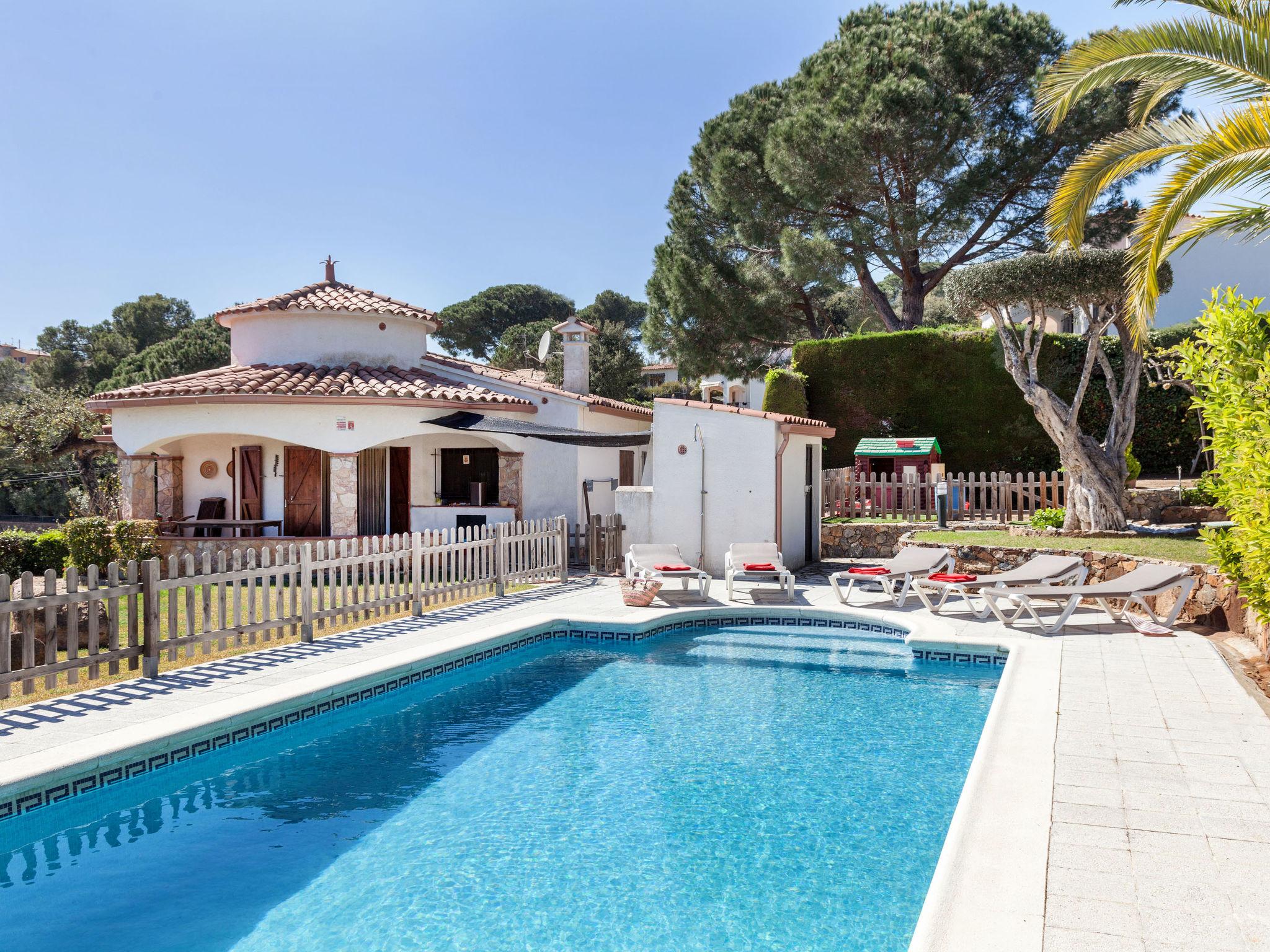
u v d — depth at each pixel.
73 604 7.37
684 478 15.98
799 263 26.16
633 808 5.72
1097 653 8.70
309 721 7.40
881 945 3.93
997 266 14.69
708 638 11.28
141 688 7.49
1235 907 3.42
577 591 13.95
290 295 20.83
